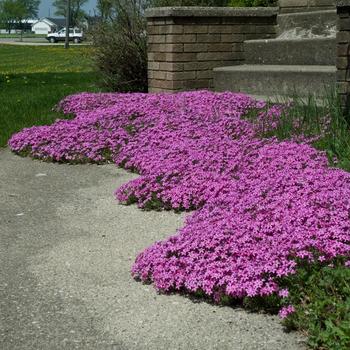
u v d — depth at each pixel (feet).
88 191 20.83
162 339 11.49
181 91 34.68
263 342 11.22
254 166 19.63
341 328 10.61
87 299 13.09
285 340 11.24
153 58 35.83
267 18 36.55
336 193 15.14
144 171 21.40
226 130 24.41
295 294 12.07
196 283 12.62
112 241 16.29
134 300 12.98
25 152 26.23
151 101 30.30
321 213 13.96
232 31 35.65
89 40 40.34
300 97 29.22
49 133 26.50
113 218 18.08
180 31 34.22
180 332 11.70
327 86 28.30
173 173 19.51
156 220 17.70
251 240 13.41
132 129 26.27
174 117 26.76
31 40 255.09
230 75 34.01
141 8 39.78
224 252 13.14
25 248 16.02
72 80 54.24
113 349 11.22
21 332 11.85
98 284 13.78
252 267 12.44
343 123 22.59
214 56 35.37
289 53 33.22
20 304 12.93
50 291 13.51
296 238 13.03
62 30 219.82
